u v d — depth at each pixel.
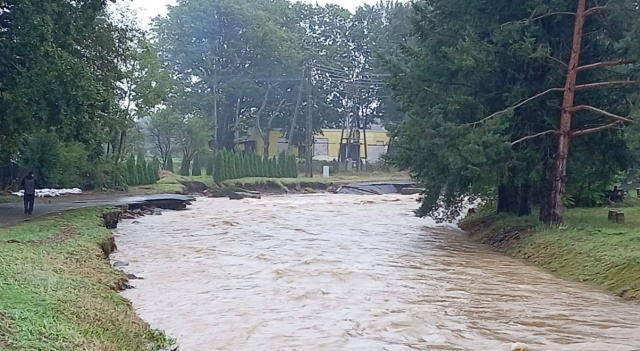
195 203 44.22
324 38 87.50
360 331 10.93
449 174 23.12
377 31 80.81
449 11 23.31
